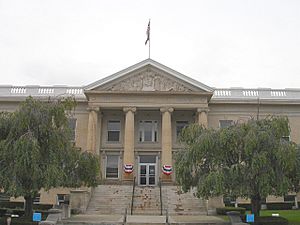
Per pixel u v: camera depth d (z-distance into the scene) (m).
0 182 21.42
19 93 46.88
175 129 47.31
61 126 24.34
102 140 46.50
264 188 20.56
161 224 22.77
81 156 25.77
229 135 22.20
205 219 26.58
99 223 22.86
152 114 47.47
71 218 26.30
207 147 22.42
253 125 22.53
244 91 47.78
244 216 23.19
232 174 21.23
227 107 47.28
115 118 47.47
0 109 46.16
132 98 44.59
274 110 47.28
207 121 45.00
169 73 44.97
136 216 29.23
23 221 21.98
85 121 46.19
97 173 26.77
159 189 37.31
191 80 44.69
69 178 24.73
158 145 46.44
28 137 21.83
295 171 22.09
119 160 46.19
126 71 44.91
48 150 22.92
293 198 41.69
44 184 21.61
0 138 23.22
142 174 45.78
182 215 31.08
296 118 47.16
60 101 25.16
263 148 21.52
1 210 27.94
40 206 36.66
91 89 44.47
